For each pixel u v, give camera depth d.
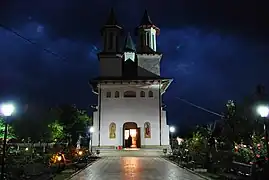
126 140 46.78
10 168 15.19
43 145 40.59
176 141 50.09
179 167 23.06
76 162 24.05
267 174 13.13
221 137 27.48
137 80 46.78
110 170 20.91
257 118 22.08
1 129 30.86
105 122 46.22
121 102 46.88
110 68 49.59
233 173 17.14
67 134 52.66
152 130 46.00
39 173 15.84
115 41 51.16
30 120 37.56
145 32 52.66
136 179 16.27
